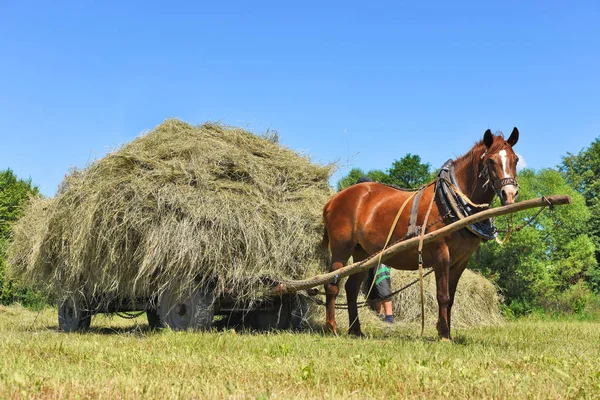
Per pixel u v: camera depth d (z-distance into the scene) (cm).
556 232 2283
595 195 3938
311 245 760
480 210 639
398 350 539
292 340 619
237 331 785
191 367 432
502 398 337
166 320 730
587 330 930
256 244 712
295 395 341
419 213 674
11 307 1455
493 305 1198
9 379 348
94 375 385
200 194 723
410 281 1099
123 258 719
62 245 757
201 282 710
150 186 719
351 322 774
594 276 2542
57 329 891
